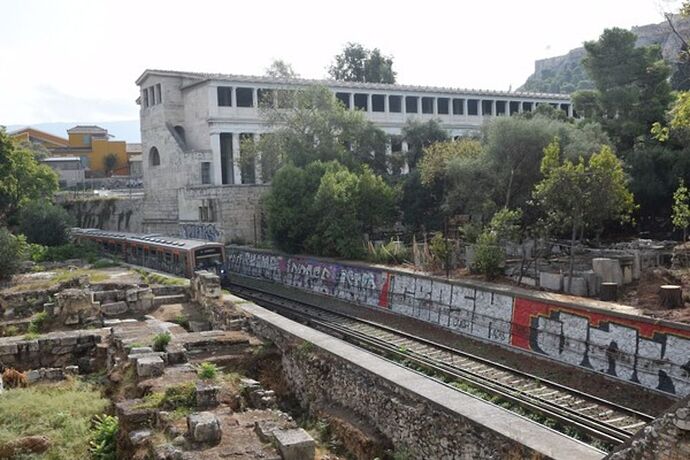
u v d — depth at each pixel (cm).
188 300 2989
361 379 1650
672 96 4162
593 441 1512
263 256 4506
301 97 4997
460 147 4144
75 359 2095
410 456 1445
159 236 5081
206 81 5962
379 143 5144
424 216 4488
